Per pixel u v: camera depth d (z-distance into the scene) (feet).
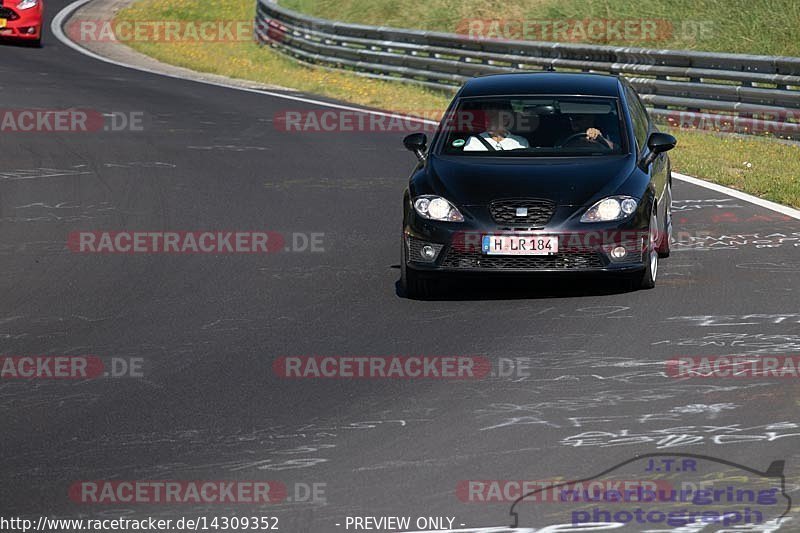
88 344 99.91
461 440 75.87
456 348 96.48
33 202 160.76
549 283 118.01
